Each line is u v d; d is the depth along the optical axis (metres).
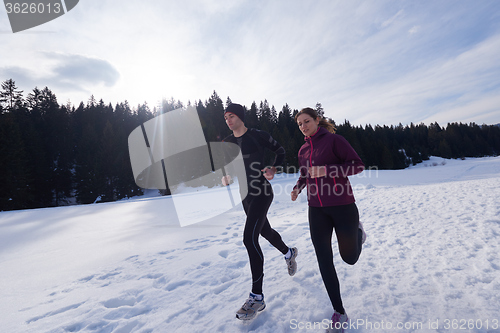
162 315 1.76
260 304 1.59
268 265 2.55
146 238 4.57
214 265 2.72
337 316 1.38
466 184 7.54
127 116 57.44
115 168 35.72
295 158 40.38
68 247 4.38
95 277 2.70
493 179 8.15
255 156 2.02
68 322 1.75
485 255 2.19
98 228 6.29
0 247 4.94
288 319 1.52
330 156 1.67
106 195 34.00
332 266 1.51
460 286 1.69
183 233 4.79
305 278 2.10
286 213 6.27
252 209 1.91
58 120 42.75
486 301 1.48
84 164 34.44
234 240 3.92
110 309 1.90
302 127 1.88
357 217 1.62
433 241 2.73
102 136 42.06
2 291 2.41
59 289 2.42
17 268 3.19
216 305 1.82
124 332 1.63
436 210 4.32
